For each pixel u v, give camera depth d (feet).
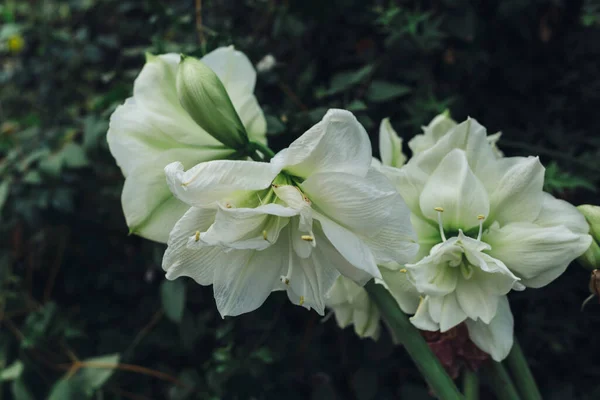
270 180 1.63
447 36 2.77
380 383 2.95
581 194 2.60
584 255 1.84
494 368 2.00
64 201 3.21
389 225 1.66
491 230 1.86
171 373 3.14
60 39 3.66
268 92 2.83
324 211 1.68
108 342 3.22
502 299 1.89
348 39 2.94
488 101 2.93
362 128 1.63
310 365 2.94
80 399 3.06
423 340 1.87
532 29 2.87
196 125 1.95
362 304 2.09
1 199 3.23
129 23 3.51
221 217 1.60
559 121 2.86
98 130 3.09
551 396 2.82
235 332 2.88
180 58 1.91
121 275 3.39
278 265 1.73
